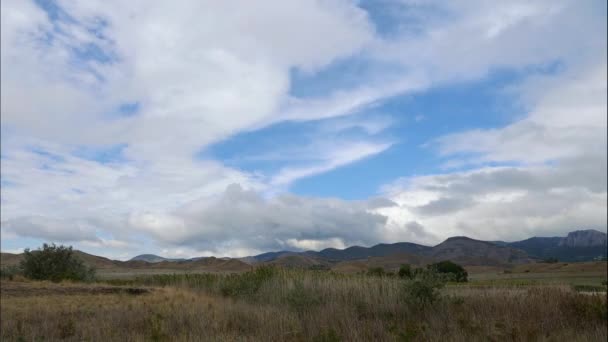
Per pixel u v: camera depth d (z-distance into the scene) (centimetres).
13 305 1438
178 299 1617
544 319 997
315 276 1582
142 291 2061
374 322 987
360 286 1359
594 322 1003
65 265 3031
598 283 3325
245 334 899
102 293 1969
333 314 1081
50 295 1847
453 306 1158
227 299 1634
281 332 881
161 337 850
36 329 952
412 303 1182
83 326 988
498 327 895
